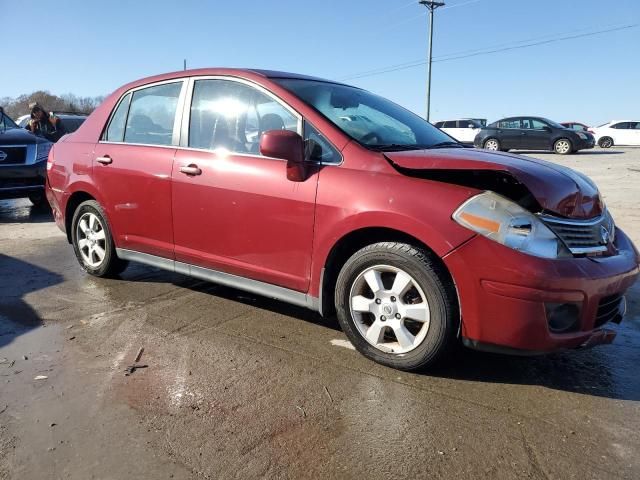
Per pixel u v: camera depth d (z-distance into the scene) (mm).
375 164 3066
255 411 2646
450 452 2344
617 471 2225
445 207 2777
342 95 3855
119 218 4320
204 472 2199
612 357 3328
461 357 3266
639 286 4781
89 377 2971
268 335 3574
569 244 2779
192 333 3596
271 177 3365
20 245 6188
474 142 24016
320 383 2928
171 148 3963
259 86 3594
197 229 3785
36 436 2422
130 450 2332
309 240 3219
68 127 13352
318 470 2219
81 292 4426
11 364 3115
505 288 2637
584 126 30125
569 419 2611
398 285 2963
